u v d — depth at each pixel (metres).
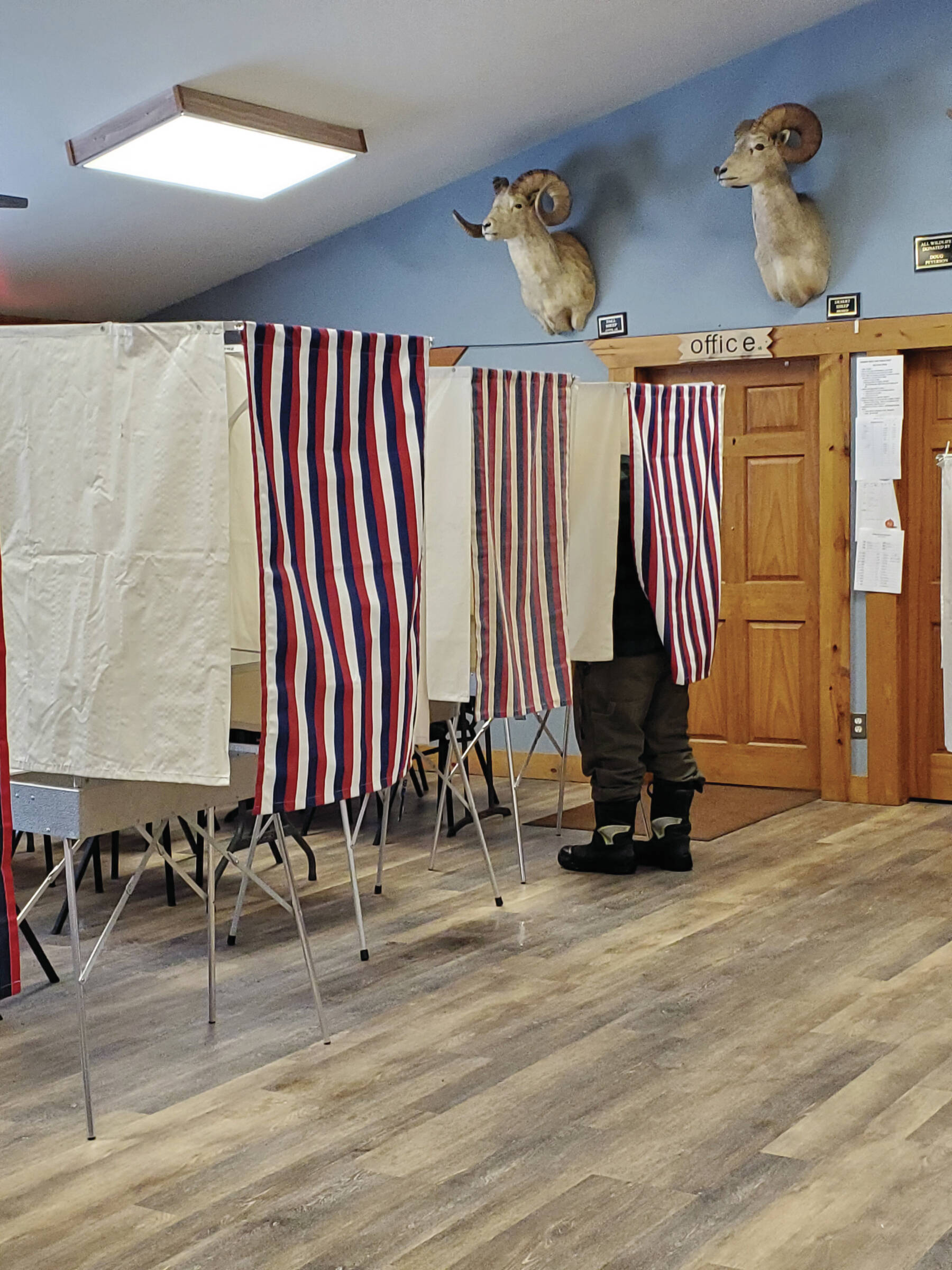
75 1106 3.08
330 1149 2.83
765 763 6.70
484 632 4.44
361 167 6.70
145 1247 2.46
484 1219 2.53
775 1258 2.37
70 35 4.86
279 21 5.07
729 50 6.27
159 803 3.21
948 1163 2.71
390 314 7.49
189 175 6.19
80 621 3.04
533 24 5.57
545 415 4.59
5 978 2.87
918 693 6.35
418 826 5.97
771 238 6.15
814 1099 3.03
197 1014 3.66
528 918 4.51
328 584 3.22
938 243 5.99
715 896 4.74
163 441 2.98
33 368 3.06
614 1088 3.11
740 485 6.66
